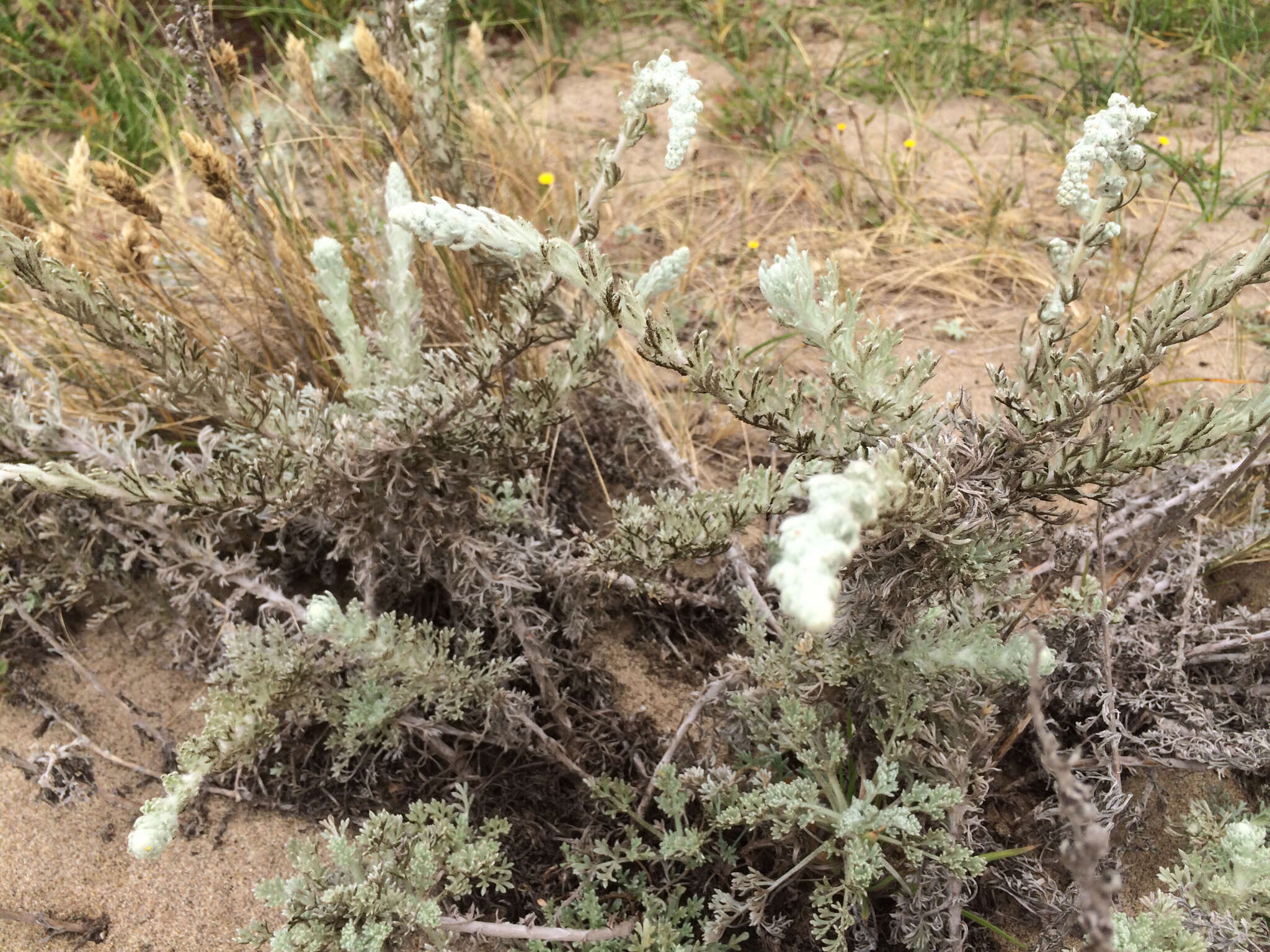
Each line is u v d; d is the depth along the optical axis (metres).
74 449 0.51
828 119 0.99
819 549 0.25
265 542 0.55
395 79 0.57
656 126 0.99
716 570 0.56
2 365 0.55
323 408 0.47
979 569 0.34
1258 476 0.56
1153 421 0.35
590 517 0.60
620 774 0.48
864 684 0.41
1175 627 0.48
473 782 0.48
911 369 0.37
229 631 0.47
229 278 0.69
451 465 0.47
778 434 0.37
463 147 0.76
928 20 1.09
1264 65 1.00
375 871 0.37
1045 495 0.37
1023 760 0.47
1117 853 0.42
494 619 0.50
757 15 1.11
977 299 0.77
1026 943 0.42
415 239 0.59
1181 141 0.90
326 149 0.81
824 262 0.81
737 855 0.43
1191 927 0.37
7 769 0.50
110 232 0.67
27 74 1.02
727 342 0.72
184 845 0.47
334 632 0.39
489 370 0.43
